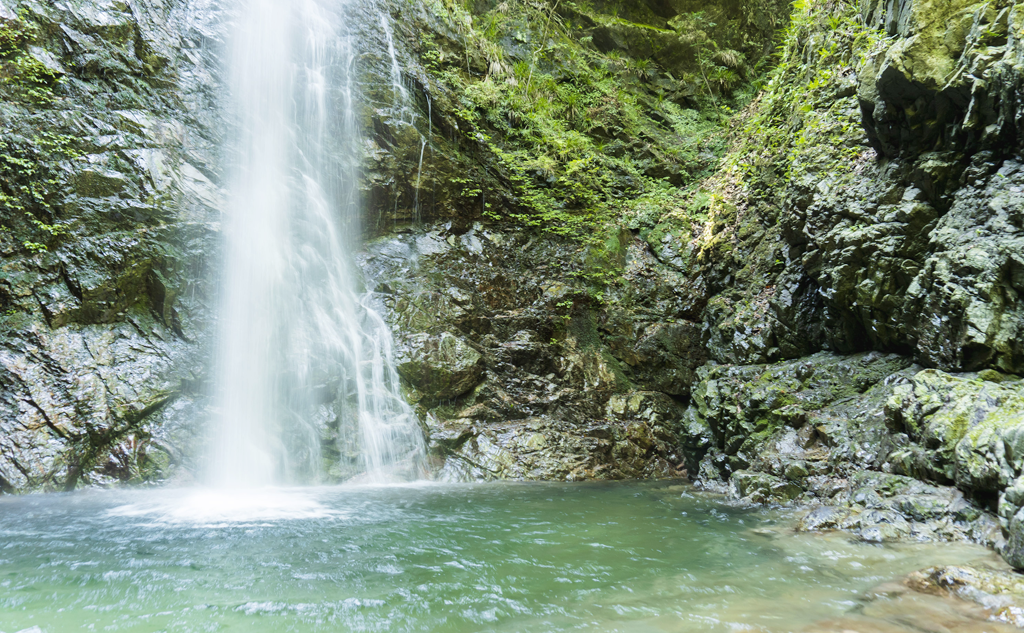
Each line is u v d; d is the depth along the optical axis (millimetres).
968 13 5973
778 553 4504
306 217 10555
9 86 8453
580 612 3271
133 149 9078
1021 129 5512
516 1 14930
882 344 7496
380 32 12398
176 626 3092
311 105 11188
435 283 10914
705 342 11070
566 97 14016
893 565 4094
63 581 3846
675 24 16406
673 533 5242
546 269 11844
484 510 6398
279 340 9422
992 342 5570
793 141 9523
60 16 9031
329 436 8914
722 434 8469
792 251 9188
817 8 10133
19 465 7188
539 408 10305
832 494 6082
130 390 7988
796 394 7730
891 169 7105
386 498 7191
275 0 11227
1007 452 4344
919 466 5434
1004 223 5660
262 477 8391
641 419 10523
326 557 4438
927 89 6207
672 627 3020
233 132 10219
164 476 7820
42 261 8148
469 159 12312
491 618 3188
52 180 8398
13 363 7594
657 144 14336
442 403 9898
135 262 8633
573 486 8453
